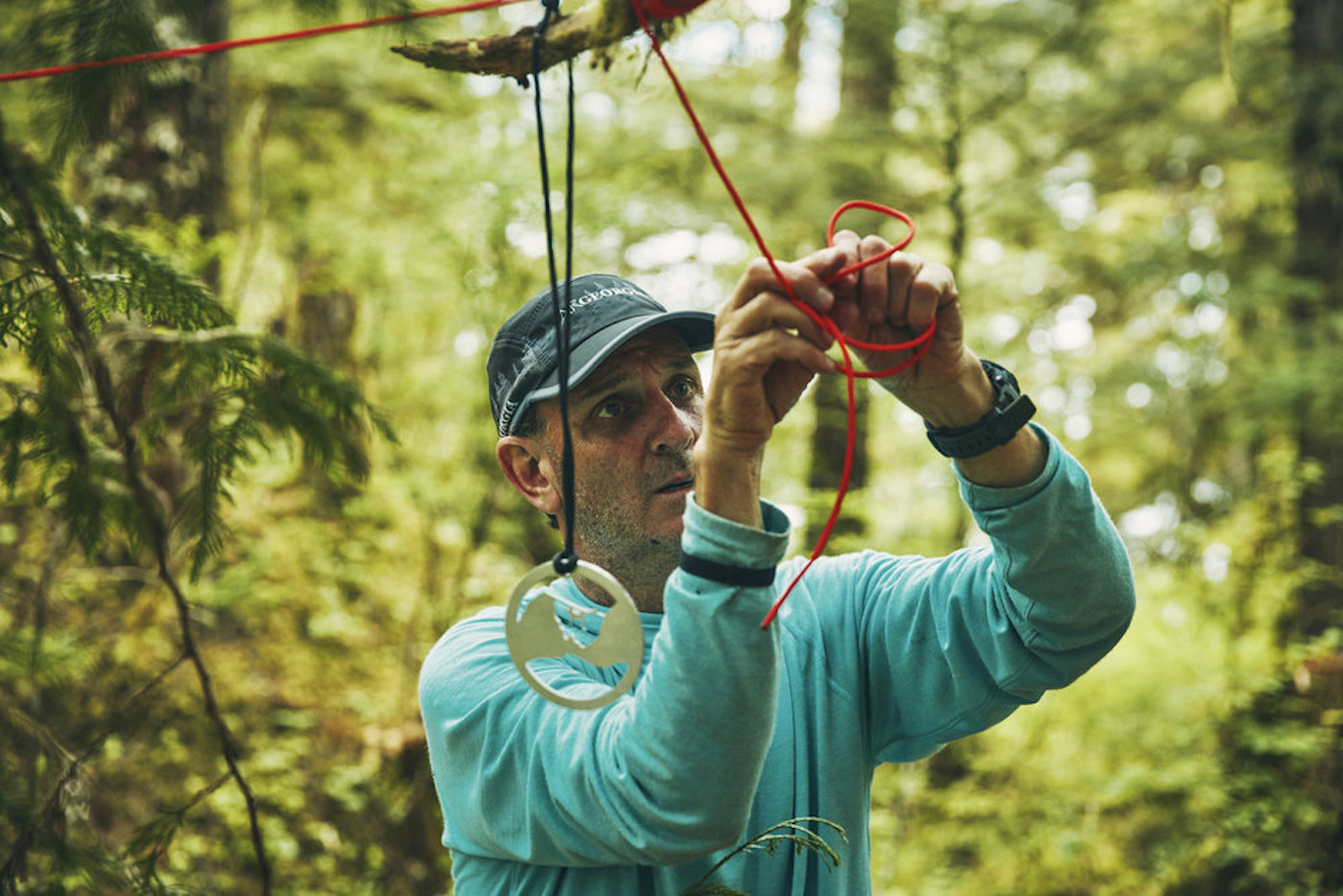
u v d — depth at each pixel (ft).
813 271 3.76
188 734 14.16
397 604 18.92
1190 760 21.11
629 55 4.05
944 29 24.06
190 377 6.91
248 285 17.71
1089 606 4.50
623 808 3.81
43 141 6.33
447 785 4.58
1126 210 28.43
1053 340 27.37
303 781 16.84
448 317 19.84
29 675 10.49
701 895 4.24
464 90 19.62
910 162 27.71
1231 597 22.30
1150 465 27.81
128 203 14.55
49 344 6.08
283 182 22.77
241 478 8.43
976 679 4.92
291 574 17.33
